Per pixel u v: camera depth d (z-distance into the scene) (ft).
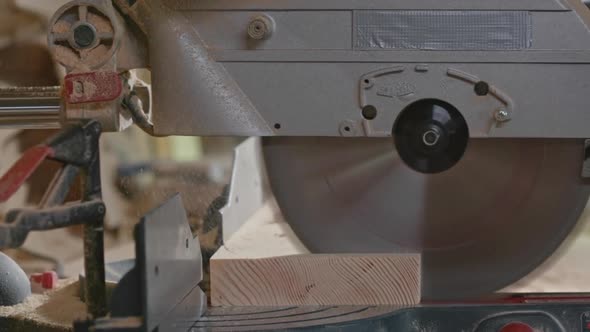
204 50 5.55
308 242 6.33
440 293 6.22
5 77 10.78
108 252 11.43
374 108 5.53
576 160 5.98
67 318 6.07
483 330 5.34
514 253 6.18
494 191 6.09
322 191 6.27
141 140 12.84
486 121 5.50
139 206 12.11
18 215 4.17
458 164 6.04
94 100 5.49
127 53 5.64
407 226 6.21
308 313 5.36
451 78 5.49
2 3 10.65
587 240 8.62
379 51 5.49
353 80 5.52
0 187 4.22
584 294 5.77
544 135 5.49
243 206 7.59
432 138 5.70
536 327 5.37
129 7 5.55
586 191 6.04
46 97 6.00
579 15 5.39
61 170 4.62
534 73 5.44
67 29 5.51
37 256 11.11
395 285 5.49
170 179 12.37
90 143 4.73
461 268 6.22
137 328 4.18
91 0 5.44
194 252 5.41
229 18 5.53
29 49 10.87
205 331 5.05
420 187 6.11
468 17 5.44
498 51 5.44
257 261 5.58
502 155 6.02
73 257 11.23
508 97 5.46
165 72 5.57
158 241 4.47
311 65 5.52
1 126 6.05
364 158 6.15
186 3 5.54
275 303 5.58
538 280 7.23
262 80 5.55
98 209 4.69
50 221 4.34
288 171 6.29
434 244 6.22
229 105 5.57
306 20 5.50
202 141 13.37
